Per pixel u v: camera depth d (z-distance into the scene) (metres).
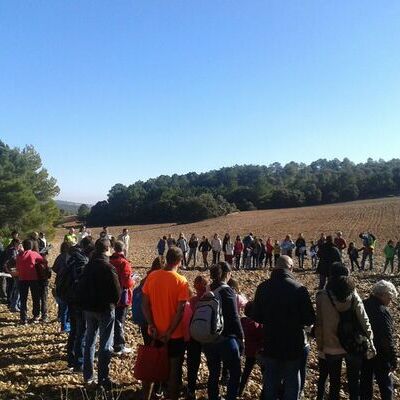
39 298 11.66
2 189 43.09
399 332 11.46
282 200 119.56
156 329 6.39
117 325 8.86
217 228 77.06
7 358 8.57
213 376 6.40
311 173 180.12
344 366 9.05
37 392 6.96
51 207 48.09
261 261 28.14
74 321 8.16
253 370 8.56
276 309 5.58
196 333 6.10
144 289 6.57
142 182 172.12
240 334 6.31
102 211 117.56
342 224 67.88
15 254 13.52
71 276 8.09
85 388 7.11
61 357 8.73
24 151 60.84
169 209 107.12
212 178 177.62
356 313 5.79
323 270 15.91
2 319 11.73
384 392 6.26
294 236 57.44
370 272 26.30
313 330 6.17
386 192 127.56
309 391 7.59
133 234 77.44
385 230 58.03
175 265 6.54
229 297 6.31
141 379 6.22
